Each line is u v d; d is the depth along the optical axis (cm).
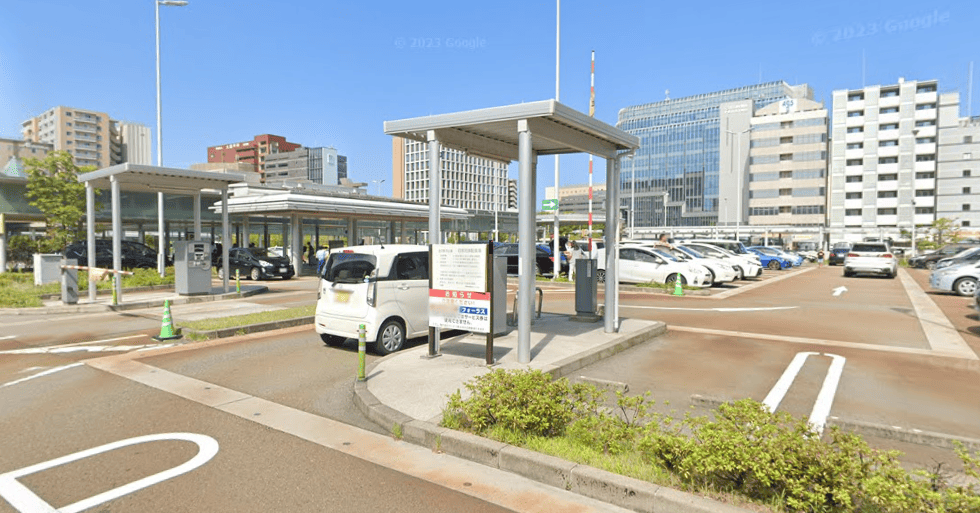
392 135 836
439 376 662
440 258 758
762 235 8456
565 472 399
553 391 492
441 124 772
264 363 797
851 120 8394
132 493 390
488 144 909
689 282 1881
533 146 922
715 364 783
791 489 336
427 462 445
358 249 878
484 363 726
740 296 1712
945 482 352
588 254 2084
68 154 2894
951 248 3600
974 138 7800
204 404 600
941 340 960
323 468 432
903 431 489
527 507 371
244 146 16212
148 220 3341
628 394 634
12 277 2192
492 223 6056
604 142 891
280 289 2089
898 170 8069
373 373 682
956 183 7894
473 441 451
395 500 379
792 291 1881
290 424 535
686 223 11775
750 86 11644
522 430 464
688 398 620
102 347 927
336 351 884
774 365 777
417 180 9931
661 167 12288
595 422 461
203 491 393
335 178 15338
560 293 1820
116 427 527
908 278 2578
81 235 2994
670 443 394
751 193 9462
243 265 2666
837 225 8481
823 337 995
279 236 6619
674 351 871
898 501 305
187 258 1648
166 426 529
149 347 921
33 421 544
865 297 1677
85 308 1427
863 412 568
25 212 2928
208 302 1617
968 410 574
